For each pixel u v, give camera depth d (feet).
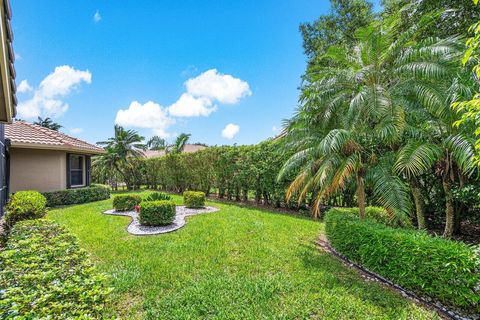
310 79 21.25
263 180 34.76
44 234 12.01
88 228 22.71
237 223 24.31
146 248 17.12
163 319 9.37
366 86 16.92
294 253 16.22
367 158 17.11
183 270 13.57
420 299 10.94
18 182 35.73
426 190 21.22
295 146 19.84
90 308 5.91
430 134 15.53
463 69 13.53
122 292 11.33
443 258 10.03
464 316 9.78
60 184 38.32
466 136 12.66
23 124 39.73
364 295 11.07
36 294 6.04
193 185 52.54
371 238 13.29
